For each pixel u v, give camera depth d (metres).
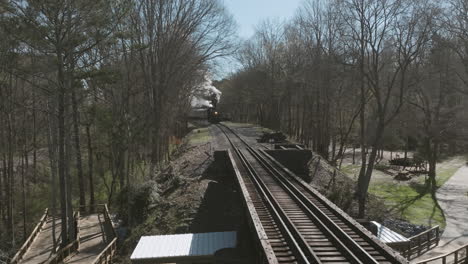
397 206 29.91
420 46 29.25
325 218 13.91
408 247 18.30
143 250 16.22
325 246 11.58
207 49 37.31
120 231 23.95
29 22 17.11
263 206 16.09
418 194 34.59
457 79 43.25
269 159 28.16
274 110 67.12
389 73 35.16
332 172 31.36
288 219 13.78
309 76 41.44
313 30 49.91
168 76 35.69
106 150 34.19
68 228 23.05
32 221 28.19
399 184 39.25
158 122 34.41
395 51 32.66
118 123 28.31
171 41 34.12
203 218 21.67
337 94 43.62
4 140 29.02
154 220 23.17
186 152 40.97
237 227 19.89
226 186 26.62
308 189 18.23
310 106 49.59
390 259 10.18
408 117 47.38
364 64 32.19
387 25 27.52
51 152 21.78
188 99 61.06
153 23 32.62
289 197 17.56
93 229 25.48
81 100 23.77
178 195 25.88
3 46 17.50
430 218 26.75
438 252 20.02
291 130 65.06
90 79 21.39
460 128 45.03
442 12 30.59
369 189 36.22
